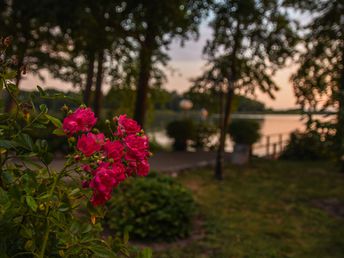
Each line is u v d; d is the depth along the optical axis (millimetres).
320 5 9820
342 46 7066
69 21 12938
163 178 8953
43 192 1783
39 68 14922
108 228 7281
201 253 6672
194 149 23391
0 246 1672
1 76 1872
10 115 1914
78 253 1830
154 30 14266
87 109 1772
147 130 26469
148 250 1967
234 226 8430
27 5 12641
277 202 11023
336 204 11070
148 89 18609
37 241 1773
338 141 4465
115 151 1719
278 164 18781
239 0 12242
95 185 1607
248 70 12945
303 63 8781
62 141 11922
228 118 14031
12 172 1951
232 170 16297
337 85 5363
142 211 7023
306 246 7449
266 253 6828
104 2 12664
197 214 9094
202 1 12570
